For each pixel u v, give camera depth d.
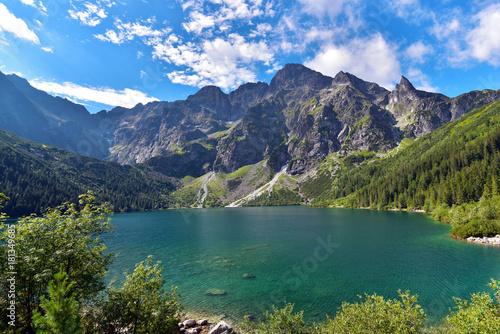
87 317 17.73
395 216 145.12
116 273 49.22
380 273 44.81
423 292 35.72
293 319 20.33
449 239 71.06
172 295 20.20
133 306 17.94
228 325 26.81
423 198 173.12
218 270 50.69
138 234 104.62
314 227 112.12
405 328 15.91
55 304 10.89
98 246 19.59
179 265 55.22
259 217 179.00
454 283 38.38
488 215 75.56
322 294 36.94
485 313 15.47
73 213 19.12
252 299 36.22
